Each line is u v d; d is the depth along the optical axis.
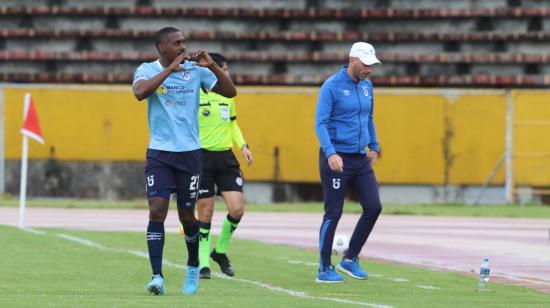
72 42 118.50
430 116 96.81
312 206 93.06
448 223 76.88
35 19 119.50
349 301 31.86
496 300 33.41
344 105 39.16
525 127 96.44
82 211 86.31
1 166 99.06
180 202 33.69
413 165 97.00
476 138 96.69
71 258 46.59
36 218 78.00
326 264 39.19
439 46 116.19
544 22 115.94
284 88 97.75
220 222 74.62
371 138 41.09
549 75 114.94
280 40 116.88
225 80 33.25
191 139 33.47
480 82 114.31
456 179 96.94
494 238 64.19
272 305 29.88
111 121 98.69
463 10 115.62
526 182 96.56
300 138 97.69
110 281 38.00
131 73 116.62
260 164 97.75
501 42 115.88
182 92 33.38
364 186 39.66
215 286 37.25
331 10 116.81
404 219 80.62
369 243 60.22
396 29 116.94
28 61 117.50
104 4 118.81
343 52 116.31
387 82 114.50
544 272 45.56
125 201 98.44
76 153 98.88
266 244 57.56
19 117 98.81
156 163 33.22
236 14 117.31
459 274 43.19
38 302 30.03
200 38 116.50
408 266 46.84
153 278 32.94
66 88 98.69
